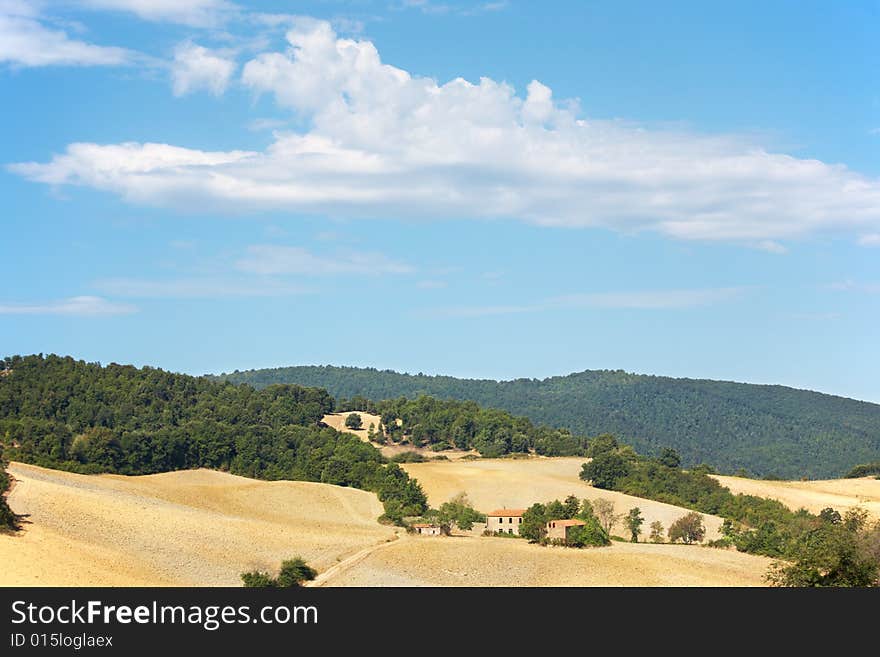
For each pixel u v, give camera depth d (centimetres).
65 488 15612
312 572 12369
